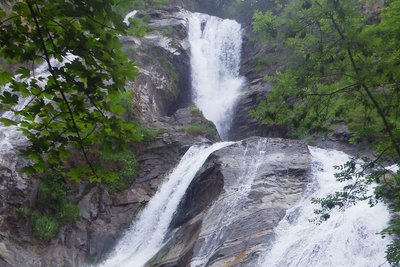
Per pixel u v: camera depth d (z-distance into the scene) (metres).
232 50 34.94
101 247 17.75
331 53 7.57
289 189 15.04
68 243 17.33
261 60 8.94
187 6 45.03
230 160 16.88
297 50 8.02
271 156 16.88
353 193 8.45
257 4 35.34
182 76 31.09
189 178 18.75
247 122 28.78
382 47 7.13
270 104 8.48
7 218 16.45
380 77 7.21
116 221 18.83
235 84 32.50
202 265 12.64
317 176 15.64
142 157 21.47
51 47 5.12
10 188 17.00
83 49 4.91
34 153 5.46
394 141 7.52
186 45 32.66
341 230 12.16
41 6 5.04
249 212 13.82
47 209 17.73
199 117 25.25
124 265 16.20
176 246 14.84
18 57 5.08
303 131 8.66
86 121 5.45
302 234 12.55
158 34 31.81
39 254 16.44
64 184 18.27
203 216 14.98
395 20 7.18
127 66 5.05
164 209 18.33
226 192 15.16
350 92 7.89
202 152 20.47
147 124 23.22
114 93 5.25
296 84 7.98
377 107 7.41
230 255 12.27
